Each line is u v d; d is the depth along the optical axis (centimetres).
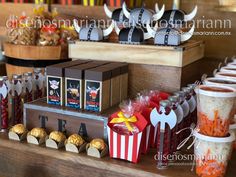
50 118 149
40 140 143
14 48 204
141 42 161
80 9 229
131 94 167
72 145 136
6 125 158
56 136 140
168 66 156
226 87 119
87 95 144
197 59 180
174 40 154
